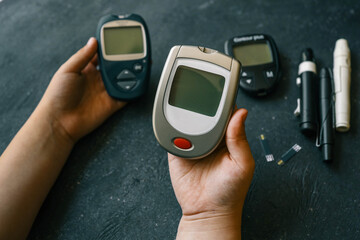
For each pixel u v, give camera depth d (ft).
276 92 3.05
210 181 2.34
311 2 3.42
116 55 2.87
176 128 2.28
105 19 2.94
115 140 2.92
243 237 2.59
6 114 3.06
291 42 3.26
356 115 2.95
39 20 3.44
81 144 2.90
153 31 3.35
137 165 2.85
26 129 2.69
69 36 3.36
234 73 2.29
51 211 2.70
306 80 2.91
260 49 3.08
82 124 2.82
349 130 2.89
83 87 2.85
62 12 3.46
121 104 2.96
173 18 3.40
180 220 2.64
